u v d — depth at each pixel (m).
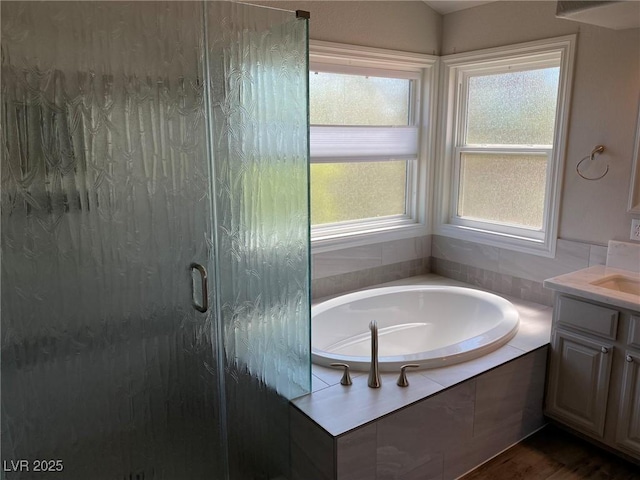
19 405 1.54
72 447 1.66
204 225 1.77
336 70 3.06
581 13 2.20
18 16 1.35
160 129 1.62
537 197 3.12
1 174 1.40
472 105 3.43
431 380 2.17
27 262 1.48
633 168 2.54
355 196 3.40
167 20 1.58
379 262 3.47
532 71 3.05
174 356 1.80
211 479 1.97
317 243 3.13
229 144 1.76
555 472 2.28
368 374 2.24
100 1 1.46
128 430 1.75
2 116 1.37
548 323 2.79
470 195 3.52
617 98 2.57
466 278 3.53
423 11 3.30
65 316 1.57
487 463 2.35
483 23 3.16
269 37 1.79
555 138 2.88
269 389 2.03
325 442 1.85
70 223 1.52
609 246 2.68
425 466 2.11
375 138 3.33
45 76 1.41
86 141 1.50
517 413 2.45
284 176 1.93
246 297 1.92
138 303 1.69
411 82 3.52
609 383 2.27
